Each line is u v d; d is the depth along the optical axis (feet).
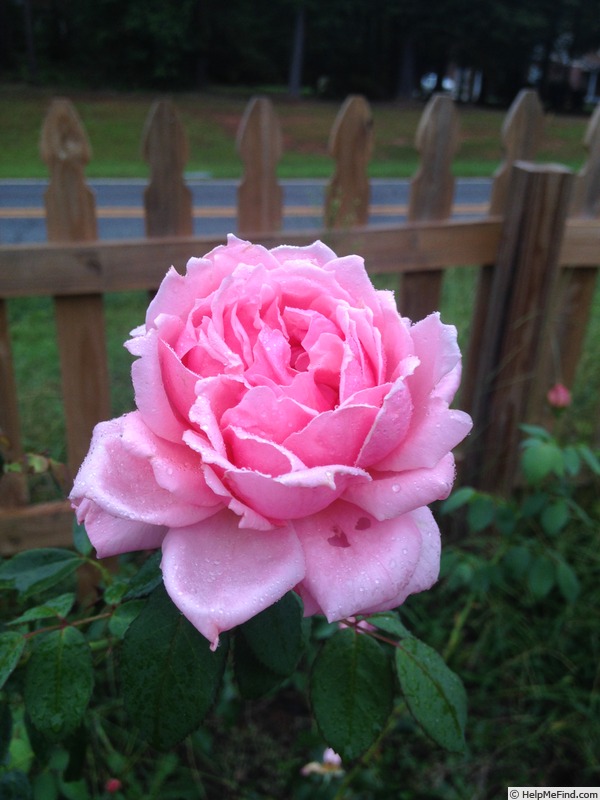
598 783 4.08
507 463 5.40
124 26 47.57
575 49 60.54
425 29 55.26
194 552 1.46
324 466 1.40
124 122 37.27
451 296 7.41
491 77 59.82
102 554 1.59
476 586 4.35
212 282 1.70
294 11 52.34
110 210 17.92
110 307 10.13
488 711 4.42
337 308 1.64
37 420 6.29
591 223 5.30
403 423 1.49
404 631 2.11
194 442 1.40
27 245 4.28
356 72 58.75
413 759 4.13
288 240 4.85
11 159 27.50
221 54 55.83
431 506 4.67
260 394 1.43
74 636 1.93
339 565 1.51
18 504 4.72
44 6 52.34
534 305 5.02
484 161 34.88
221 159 31.50
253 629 1.73
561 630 4.74
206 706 1.66
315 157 33.68
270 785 4.08
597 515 5.45
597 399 6.25
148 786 3.88
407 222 5.08
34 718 1.83
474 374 5.66
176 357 1.49
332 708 1.82
